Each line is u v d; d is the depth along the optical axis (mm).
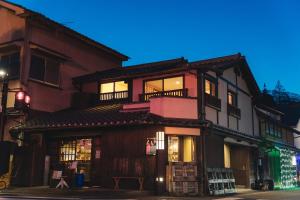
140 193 16781
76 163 19734
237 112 23828
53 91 23766
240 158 24734
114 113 19641
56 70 24344
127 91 22203
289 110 42438
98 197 15047
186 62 22812
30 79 22266
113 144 18844
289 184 30500
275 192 21297
